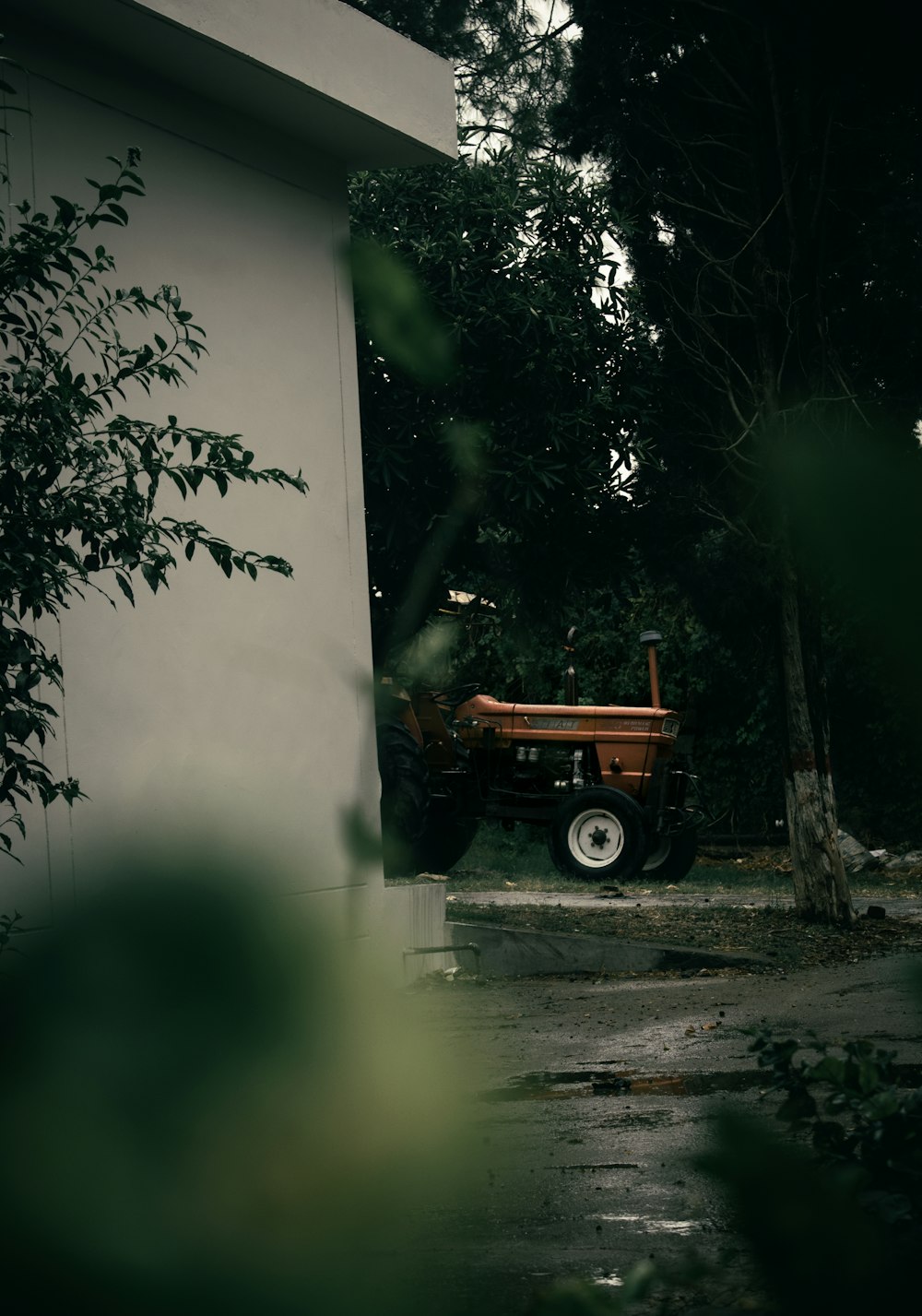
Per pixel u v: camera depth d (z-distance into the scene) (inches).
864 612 23.0
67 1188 22.2
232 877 23.0
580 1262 114.2
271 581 306.0
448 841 621.0
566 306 465.1
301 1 299.6
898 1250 26.9
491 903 484.1
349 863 25.4
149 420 277.4
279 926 23.3
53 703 252.2
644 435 468.8
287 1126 23.2
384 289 41.8
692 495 444.5
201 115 300.5
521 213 468.1
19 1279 22.4
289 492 314.5
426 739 610.5
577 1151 164.7
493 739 625.3
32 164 259.8
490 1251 117.2
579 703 815.1
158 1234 22.4
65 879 22.7
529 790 628.4
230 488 297.6
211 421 294.4
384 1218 24.4
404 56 331.0
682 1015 287.1
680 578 432.5
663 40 443.5
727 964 365.1
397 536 471.5
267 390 311.3
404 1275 35.7
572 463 470.3
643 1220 128.9
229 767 286.0
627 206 465.1
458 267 457.4
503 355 462.0
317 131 326.3
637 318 475.2
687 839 642.2
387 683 41.1
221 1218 22.8
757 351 426.6
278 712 301.0
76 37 270.8
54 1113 22.2
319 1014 23.5
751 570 384.8
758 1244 26.8
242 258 308.3
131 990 22.3
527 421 468.4
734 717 796.0
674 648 788.0
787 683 437.4
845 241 188.7
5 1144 22.1
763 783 803.4
